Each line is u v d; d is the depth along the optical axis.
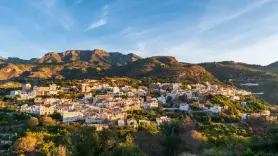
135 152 29.48
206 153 37.88
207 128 77.62
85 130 28.12
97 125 98.31
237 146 35.00
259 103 147.38
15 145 74.94
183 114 119.69
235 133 76.06
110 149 27.12
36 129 93.75
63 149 30.47
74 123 106.31
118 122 104.75
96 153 25.77
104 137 27.77
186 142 43.88
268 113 124.19
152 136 45.44
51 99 148.25
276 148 30.56
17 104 138.25
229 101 143.88
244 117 111.94
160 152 42.03
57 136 82.19
